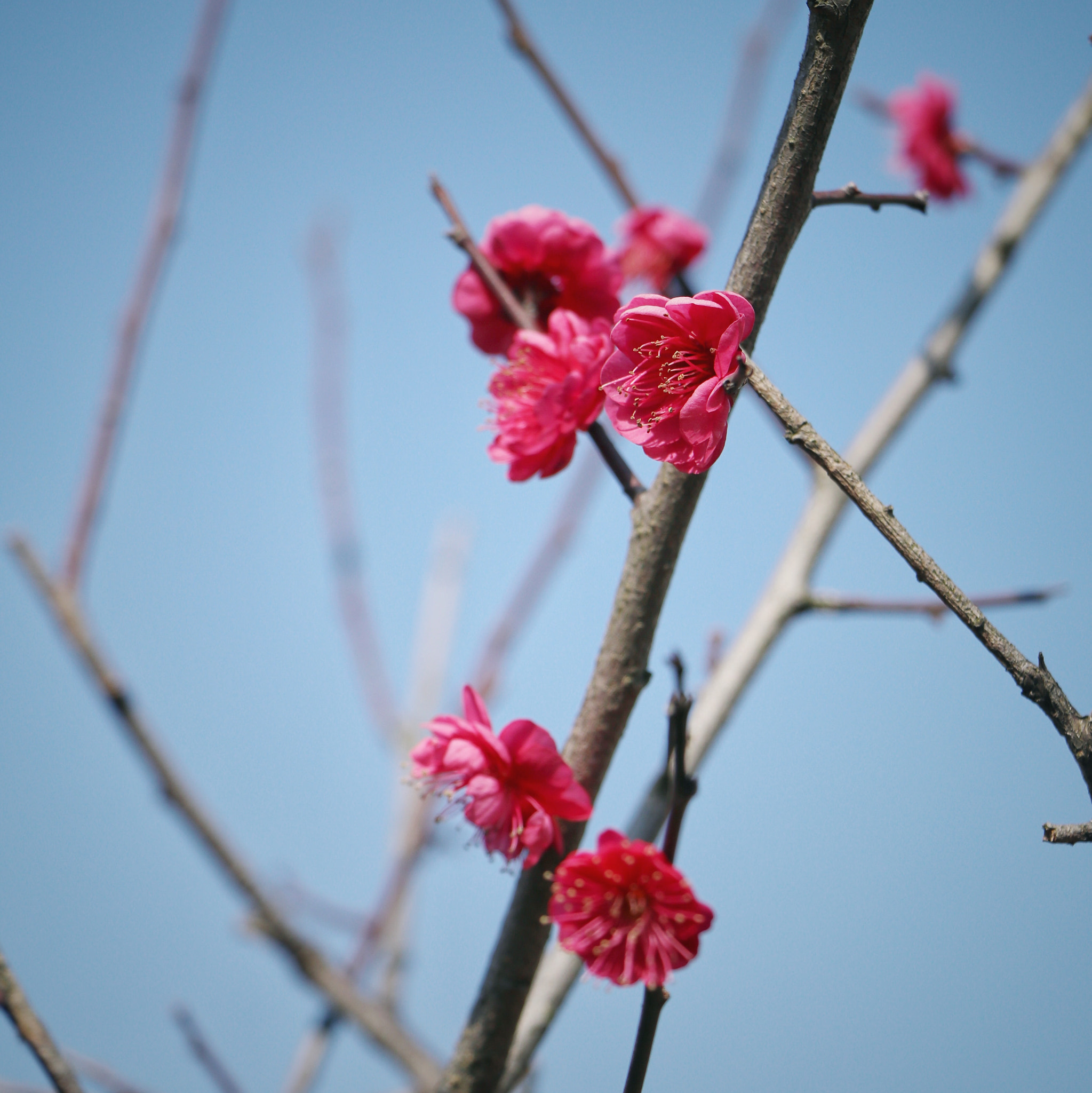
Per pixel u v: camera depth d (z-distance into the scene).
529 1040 0.73
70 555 0.77
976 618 0.67
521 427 0.72
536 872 0.70
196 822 0.77
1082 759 0.67
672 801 0.69
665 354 0.69
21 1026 0.70
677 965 0.69
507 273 0.75
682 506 0.70
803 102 0.69
